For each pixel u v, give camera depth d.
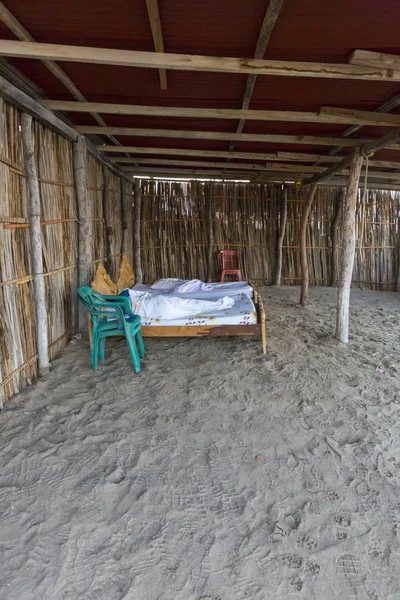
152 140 4.58
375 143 3.51
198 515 1.69
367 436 2.32
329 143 3.88
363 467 2.03
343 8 1.83
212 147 4.86
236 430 2.35
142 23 2.05
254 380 3.05
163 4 1.83
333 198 7.69
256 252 7.73
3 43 2.06
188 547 1.53
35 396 2.67
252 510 1.72
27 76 2.70
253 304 4.01
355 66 2.26
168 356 3.52
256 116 3.17
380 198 7.61
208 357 3.51
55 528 1.59
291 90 2.85
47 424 2.34
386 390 2.96
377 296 7.02
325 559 1.49
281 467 2.02
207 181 7.39
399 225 7.63
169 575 1.41
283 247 7.77
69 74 2.66
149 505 1.73
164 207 7.38
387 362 3.56
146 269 7.41
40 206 3.12
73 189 3.90
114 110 3.11
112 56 2.13
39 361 3.05
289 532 1.61
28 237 2.90
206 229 7.50
